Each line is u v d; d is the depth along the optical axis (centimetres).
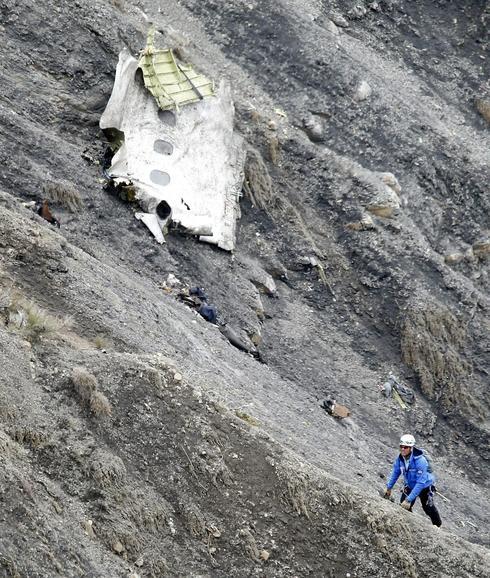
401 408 5819
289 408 4612
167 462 3078
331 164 6856
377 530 3161
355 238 6550
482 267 7212
